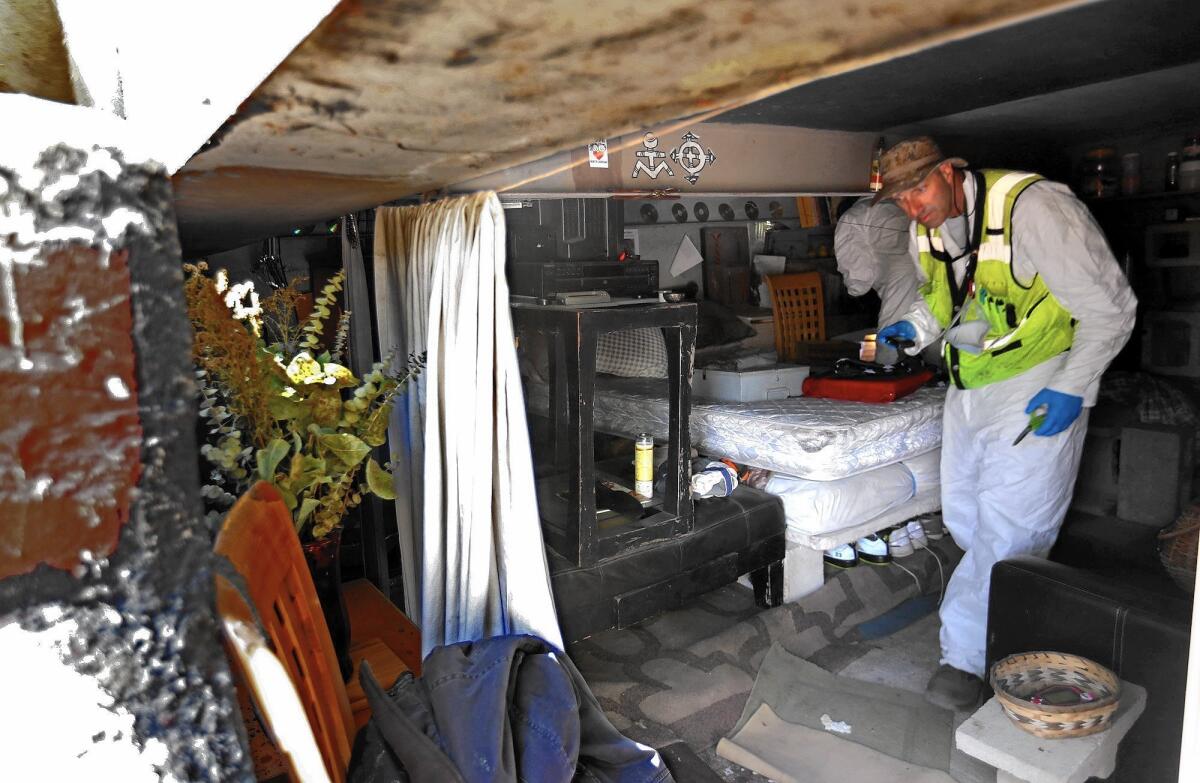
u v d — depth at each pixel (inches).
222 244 78.3
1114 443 144.2
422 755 46.3
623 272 92.3
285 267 110.9
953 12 6.3
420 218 72.2
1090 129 103.7
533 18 7.9
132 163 14.2
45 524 14.8
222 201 33.3
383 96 12.0
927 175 87.2
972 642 97.3
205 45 12.6
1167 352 151.3
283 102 12.4
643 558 89.0
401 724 48.1
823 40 7.5
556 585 82.6
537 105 12.2
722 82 9.7
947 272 100.8
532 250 95.7
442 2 7.6
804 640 106.5
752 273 142.3
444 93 11.6
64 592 15.1
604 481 101.7
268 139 15.8
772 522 104.5
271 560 39.4
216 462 54.9
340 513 61.2
